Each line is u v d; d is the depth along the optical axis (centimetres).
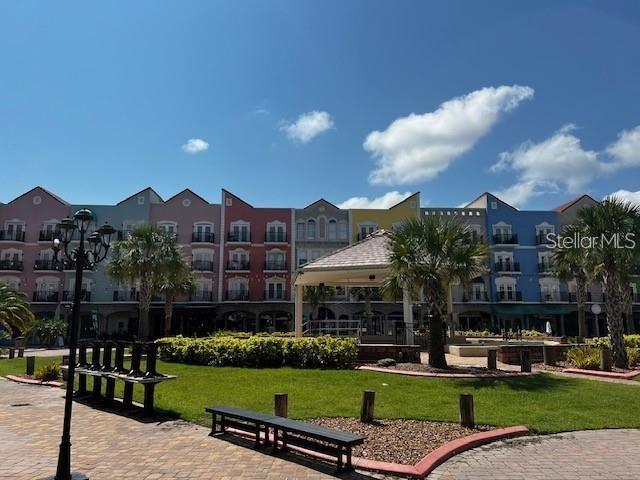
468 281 1380
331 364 1455
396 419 841
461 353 1795
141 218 4322
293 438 664
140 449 690
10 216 4325
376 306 4169
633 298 4184
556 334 4334
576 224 1700
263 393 1073
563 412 898
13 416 931
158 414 912
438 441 712
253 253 4338
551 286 4359
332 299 4181
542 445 720
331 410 898
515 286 4341
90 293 4184
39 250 4288
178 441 731
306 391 1087
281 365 1508
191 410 923
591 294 4344
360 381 1205
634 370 1459
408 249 1366
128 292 4184
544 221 4484
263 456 654
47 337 3678
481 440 722
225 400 1009
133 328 4225
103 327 4169
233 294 4253
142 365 1647
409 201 4438
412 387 1125
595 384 1178
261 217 4406
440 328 1403
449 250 1360
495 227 4431
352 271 1753
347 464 592
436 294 1395
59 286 4219
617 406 952
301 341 1515
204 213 4388
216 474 582
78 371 1105
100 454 668
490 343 2120
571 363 1534
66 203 4394
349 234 4394
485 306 4316
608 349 1434
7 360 2191
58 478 562
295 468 605
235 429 793
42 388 1327
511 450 694
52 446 713
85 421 874
